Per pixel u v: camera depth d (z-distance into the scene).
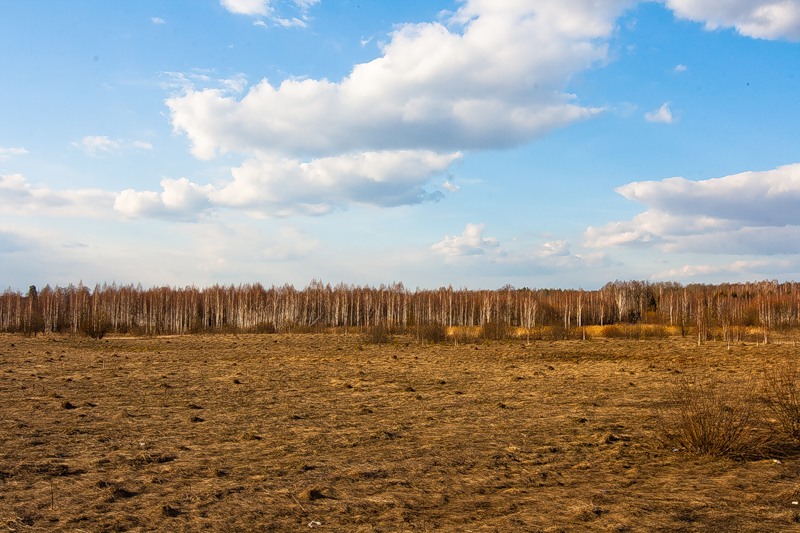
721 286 124.06
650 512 7.74
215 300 103.62
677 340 57.62
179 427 13.97
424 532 7.02
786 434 11.89
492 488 9.02
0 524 7.23
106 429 13.62
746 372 25.98
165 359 35.06
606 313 104.31
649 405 17.23
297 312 98.00
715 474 9.74
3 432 13.10
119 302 97.62
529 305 86.06
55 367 29.34
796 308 83.19
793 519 7.44
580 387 21.77
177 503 8.18
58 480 9.27
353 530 7.13
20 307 89.12
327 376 25.77
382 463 10.55
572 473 9.91
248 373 26.95
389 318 92.06
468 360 35.22
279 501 8.30
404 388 21.31
